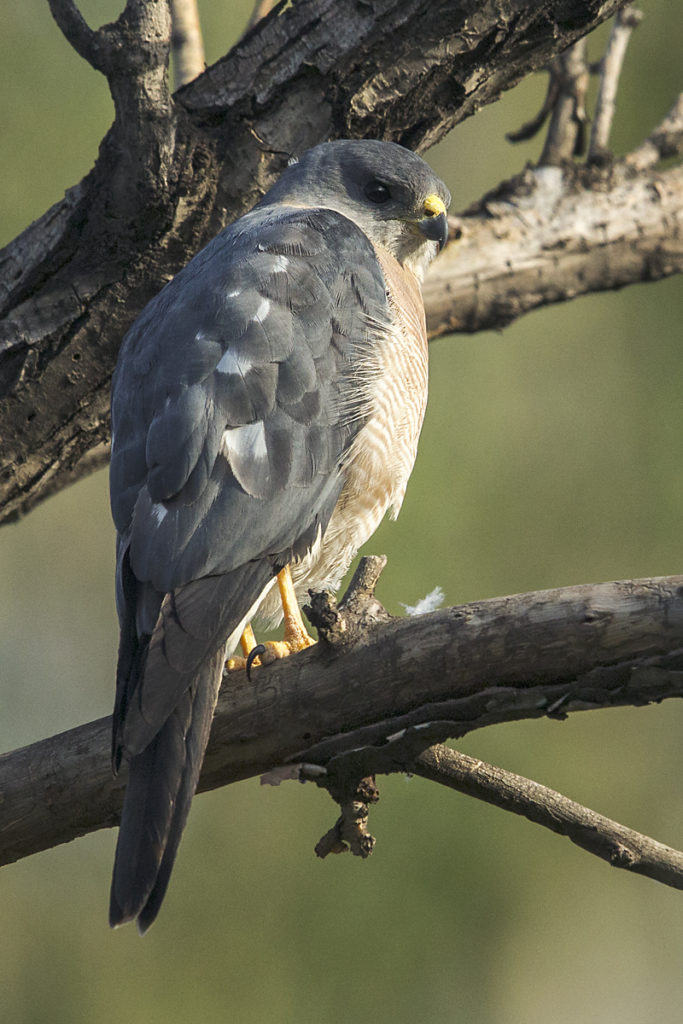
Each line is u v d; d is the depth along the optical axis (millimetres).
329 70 6762
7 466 7203
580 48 9359
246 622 6512
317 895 10078
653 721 10664
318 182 8156
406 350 7203
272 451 6270
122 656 5535
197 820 10414
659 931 10742
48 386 7000
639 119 11602
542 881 10180
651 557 11047
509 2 6691
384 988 9906
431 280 9055
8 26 10438
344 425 6691
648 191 9430
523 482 11078
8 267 6898
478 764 6055
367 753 5684
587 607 5195
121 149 6430
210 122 6785
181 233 6871
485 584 10680
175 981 10102
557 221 9266
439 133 7277
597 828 5965
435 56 6797
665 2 11547
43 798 5828
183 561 5812
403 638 5469
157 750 5250
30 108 10375
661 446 11266
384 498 7133
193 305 6621
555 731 10523
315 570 7301
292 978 9969
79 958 10680
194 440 6102
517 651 5281
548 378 11375
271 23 6797
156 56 6086
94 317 6926
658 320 11453
